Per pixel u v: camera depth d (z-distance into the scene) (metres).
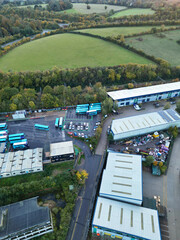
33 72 156.25
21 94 135.00
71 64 179.75
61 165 93.12
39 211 69.56
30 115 128.50
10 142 103.88
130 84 152.75
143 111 131.12
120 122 109.81
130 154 90.25
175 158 96.44
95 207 70.75
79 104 137.38
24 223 65.62
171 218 72.88
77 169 91.06
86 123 119.44
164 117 113.25
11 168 87.25
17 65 179.38
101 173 89.00
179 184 84.69
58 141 106.56
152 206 73.81
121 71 164.38
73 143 105.25
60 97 137.25
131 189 74.94
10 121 123.12
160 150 99.00
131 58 188.50
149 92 138.38
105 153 98.00
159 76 168.00
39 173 89.12
